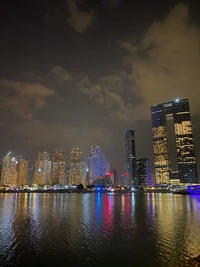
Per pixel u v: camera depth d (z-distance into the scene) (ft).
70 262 100.73
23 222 193.57
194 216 230.48
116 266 95.96
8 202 450.71
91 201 497.87
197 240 133.49
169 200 540.52
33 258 105.50
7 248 119.65
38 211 276.82
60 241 132.57
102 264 98.17
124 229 164.76
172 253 110.93
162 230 160.76
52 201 491.72
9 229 164.55
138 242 130.21
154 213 257.75
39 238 139.23
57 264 98.58
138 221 199.31
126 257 106.22
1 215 236.84
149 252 112.57
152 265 96.27
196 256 106.63
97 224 184.65
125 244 126.52
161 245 123.95
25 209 302.45
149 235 146.00
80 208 320.09
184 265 94.43
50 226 176.14
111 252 113.19
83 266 96.43
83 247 121.39
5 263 99.66
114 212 267.80
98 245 124.67
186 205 376.89
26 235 146.72
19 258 105.50
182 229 163.84
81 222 194.29
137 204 401.70
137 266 95.76
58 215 237.86
